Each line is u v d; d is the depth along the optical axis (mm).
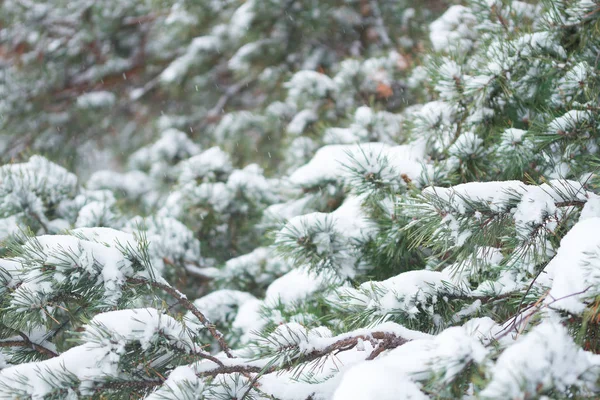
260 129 6941
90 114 8664
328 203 3559
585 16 2900
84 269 2023
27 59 8562
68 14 8523
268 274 4215
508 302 2217
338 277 3025
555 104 2959
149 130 8781
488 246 2139
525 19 3377
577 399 1344
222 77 8188
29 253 2037
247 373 1886
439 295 2213
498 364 1315
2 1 8461
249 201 4625
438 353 1476
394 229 2783
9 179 3883
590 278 1590
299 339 1863
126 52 8789
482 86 2982
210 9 7523
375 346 1978
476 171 2947
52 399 1698
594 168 2438
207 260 4598
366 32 6957
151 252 4184
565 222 1985
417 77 4215
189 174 4809
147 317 1811
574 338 1704
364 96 5012
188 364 1860
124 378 1776
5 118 8492
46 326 2049
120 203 5340
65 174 4285
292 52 7207
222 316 3902
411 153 3215
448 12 4254
